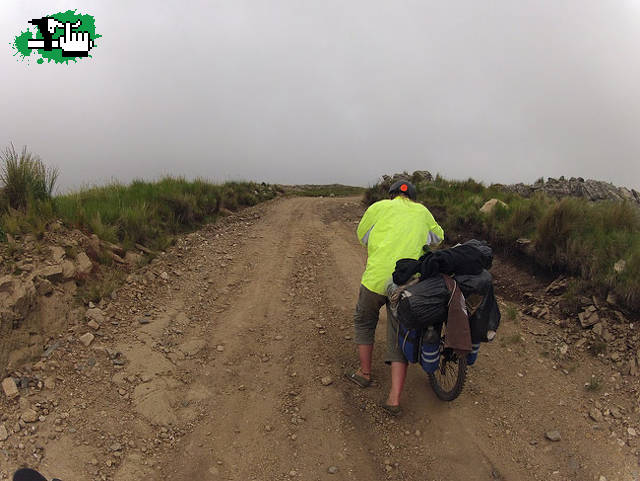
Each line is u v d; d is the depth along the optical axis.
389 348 3.67
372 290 3.65
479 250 3.36
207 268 6.76
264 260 7.47
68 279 4.82
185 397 3.85
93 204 7.16
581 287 5.22
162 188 9.58
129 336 4.52
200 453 3.27
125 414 3.54
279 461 3.23
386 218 3.80
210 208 10.23
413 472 3.17
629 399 3.80
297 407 3.81
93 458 3.08
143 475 3.03
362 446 3.40
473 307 3.27
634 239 5.61
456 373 3.77
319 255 7.95
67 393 3.63
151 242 7.05
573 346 4.62
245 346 4.73
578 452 3.32
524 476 3.12
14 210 5.40
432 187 11.88
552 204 7.18
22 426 3.22
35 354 3.90
